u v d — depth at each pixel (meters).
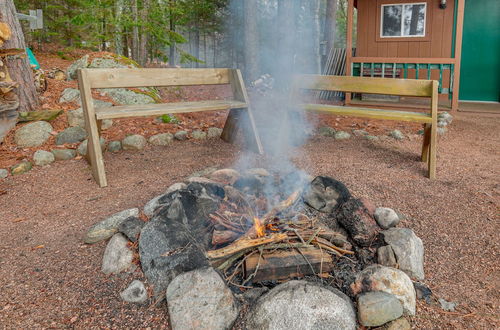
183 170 3.84
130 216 2.69
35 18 8.40
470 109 7.18
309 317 1.80
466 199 3.16
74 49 10.51
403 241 2.38
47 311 2.01
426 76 7.98
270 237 2.35
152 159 4.21
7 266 2.38
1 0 4.64
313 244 2.41
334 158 4.18
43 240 2.66
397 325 1.87
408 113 3.93
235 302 1.98
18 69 4.80
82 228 2.79
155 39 10.22
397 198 3.17
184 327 1.84
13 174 3.79
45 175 3.79
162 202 2.68
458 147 4.75
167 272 2.14
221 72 4.59
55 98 5.56
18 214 3.04
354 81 4.27
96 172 3.53
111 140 4.67
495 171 3.80
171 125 5.43
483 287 2.19
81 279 2.25
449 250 2.54
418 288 2.15
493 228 2.75
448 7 7.32
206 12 14.13
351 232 2.55
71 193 3.38
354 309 1.95
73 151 4.28
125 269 2.29
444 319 1.95
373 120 6.14
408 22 7.66
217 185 2.80
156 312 2.00
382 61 7.53
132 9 8.43
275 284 2.20
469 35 8.16
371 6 7.86
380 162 4.04
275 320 1.82
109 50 10.99
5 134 4.53
